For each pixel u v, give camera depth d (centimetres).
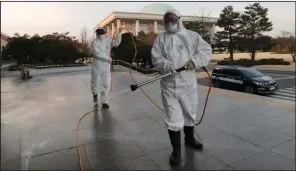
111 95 636
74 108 497
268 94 1121
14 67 2472
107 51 491
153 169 251
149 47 1869
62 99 598
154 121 401
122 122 398
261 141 317
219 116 430
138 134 344
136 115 438
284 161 265
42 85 891
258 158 272
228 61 3438
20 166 256
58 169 252
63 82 988
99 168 254
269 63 3070
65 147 303
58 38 3622
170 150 293
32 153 286
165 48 260
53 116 437
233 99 582
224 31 3416
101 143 315
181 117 267
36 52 3078
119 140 324
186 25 2845
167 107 267
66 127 376
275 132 349
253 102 544
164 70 257
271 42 3481
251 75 1088
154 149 296
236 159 270
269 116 429
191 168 252
